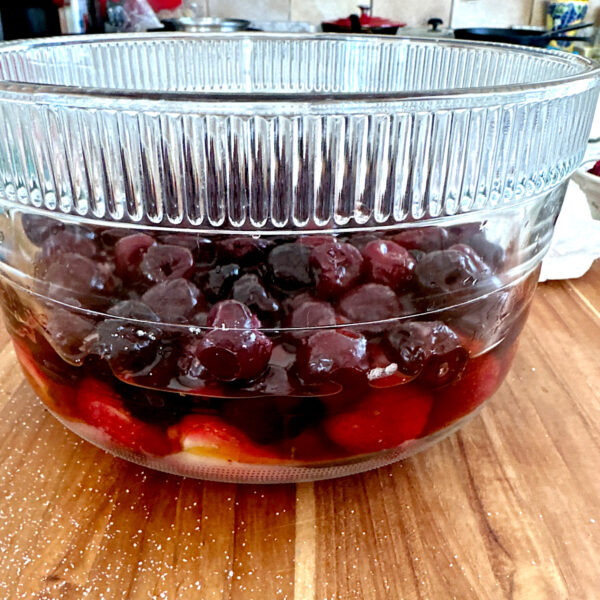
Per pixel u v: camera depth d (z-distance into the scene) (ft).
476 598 0.60
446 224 0.61
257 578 0.61
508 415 0.86
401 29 2.85
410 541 0.66
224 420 0.61
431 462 0.77
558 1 2.78
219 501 0.70
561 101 0.60
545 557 0.64
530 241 0.69
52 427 0.82
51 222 0.60
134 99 0.50
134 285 0.59
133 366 0.59
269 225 0.56
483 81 1.03
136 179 0.54
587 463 0.77
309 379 0.58
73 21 2.31
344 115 0.51
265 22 2.93
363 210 0.56
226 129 0.51
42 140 0.55
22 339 0.69
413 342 0.59
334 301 0.59
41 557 0.63
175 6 2.84
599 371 0.96
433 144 0.55
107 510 0.69
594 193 1.47
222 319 0.56
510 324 0.71
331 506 0.70
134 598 0.59
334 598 0.59
